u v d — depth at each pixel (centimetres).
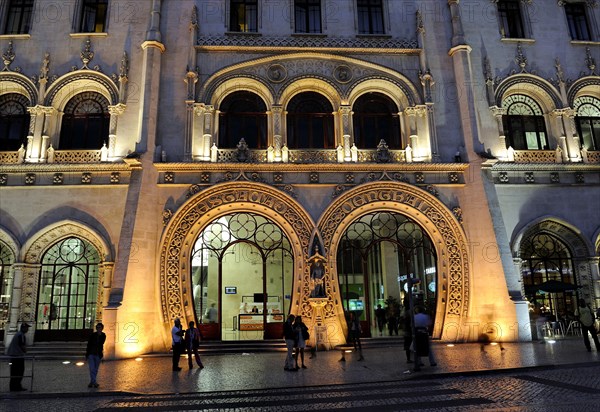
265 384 1180
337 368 1413
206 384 1202
